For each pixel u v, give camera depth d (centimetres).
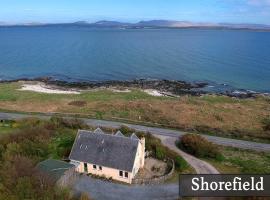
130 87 12612
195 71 15900
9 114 8219
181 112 8806
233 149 6425
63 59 19400
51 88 12306
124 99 10231
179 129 7475
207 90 12575
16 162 4538
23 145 5416
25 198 3697
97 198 4403
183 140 6284
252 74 15388
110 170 4925
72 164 4900
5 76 14962
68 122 7181
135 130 7081
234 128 7762
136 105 9262
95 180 4888
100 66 17025
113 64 17512
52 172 4566
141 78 14412
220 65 17450
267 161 5828
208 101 10394
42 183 4059
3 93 10862
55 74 15338
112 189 4647
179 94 11775
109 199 4388
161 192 4588
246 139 6975
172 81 13738
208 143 6053
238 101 10600
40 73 15588
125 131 6850
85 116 8200
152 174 5112
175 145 6462
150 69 16288
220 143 6706
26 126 6756
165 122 7950
